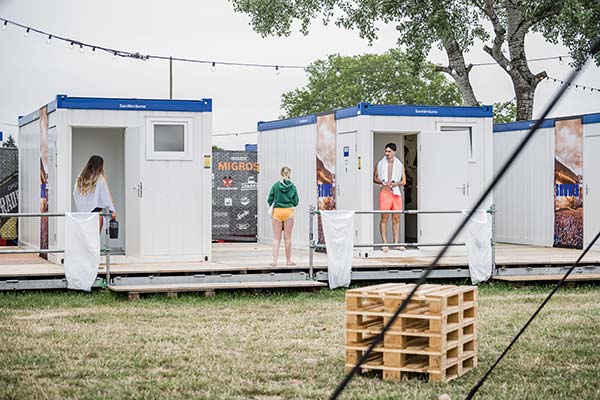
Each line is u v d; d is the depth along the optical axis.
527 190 22.12
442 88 59.72
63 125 16.50
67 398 7.91
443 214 17.69
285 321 12.26
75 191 17.70
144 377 8.81
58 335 11.06
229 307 13.56
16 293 14.59
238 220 24.86
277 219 15.96
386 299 8.63
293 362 9.51
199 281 15.13
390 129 17.73
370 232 17.64
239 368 9.20
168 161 16.88
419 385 8.38
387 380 8.58
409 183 19.64
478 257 16.16
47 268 15.64
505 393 8.12
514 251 19.92
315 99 60.91
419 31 26.91
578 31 25.80
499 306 13.75
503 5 29.22
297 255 18.78
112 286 14.59
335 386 8.40
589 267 16.94
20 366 9.27
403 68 59.41
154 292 14.34
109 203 17.86
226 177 24.81
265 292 15.12
